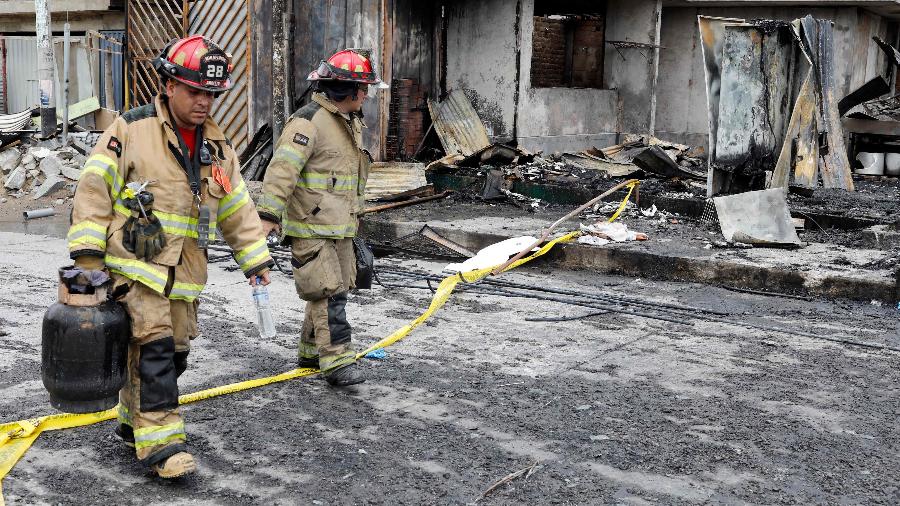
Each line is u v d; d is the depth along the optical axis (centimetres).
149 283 378
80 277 369
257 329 671
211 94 381
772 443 461
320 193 513
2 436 442
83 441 449
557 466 429
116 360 374
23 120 1758
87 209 371
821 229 1034
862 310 754
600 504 389
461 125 1479
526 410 505
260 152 1420
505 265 867
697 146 1788
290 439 457
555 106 1559
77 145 1510
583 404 516
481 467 426
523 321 707
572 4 1628
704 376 572
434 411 502
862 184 1483
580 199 1242
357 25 1364
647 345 642
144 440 389
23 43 2114
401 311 733
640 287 840
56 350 366
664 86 1816
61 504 379
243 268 413
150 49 1684
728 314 732
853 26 1695
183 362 420
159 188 383
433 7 1495
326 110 516
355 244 547
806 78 1052
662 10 1800
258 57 1465
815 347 643
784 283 819
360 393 530
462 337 659
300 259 518
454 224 1058
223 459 430
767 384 557
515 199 1250
